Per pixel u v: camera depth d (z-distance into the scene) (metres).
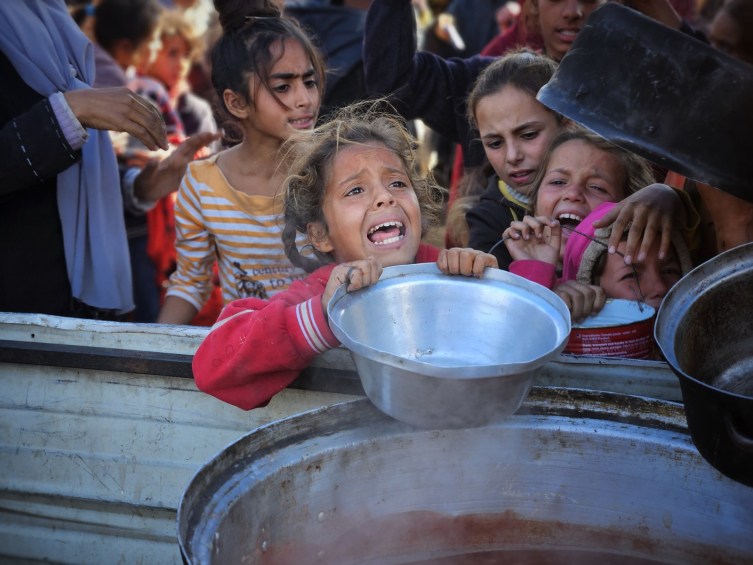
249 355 1.45
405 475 1.42
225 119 2.43
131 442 1.84
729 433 1.06
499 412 1.20
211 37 4.43
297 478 1.32
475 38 5.86
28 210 2.29
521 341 1.35
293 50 2.24
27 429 1.89
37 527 2.00
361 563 1.43
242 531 1.23
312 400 1.70
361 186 1.59
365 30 2.72
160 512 1.87
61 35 2.47
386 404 1.24
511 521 1.49
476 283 1.42
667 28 1.31
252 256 2.27
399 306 1.42
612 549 1.46
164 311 2.42
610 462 1.41
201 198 2.31
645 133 1.33
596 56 1.42
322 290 1.59
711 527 1.37
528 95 2.18
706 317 1.32
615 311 1.72
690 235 1.79
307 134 1.86
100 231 2.43
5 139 2.09
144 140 2.18
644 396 1.53
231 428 1.76
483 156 2.81
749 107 1.24
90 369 1.78
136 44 3.96
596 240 1.76
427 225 1.91
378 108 2.65
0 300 2.29
